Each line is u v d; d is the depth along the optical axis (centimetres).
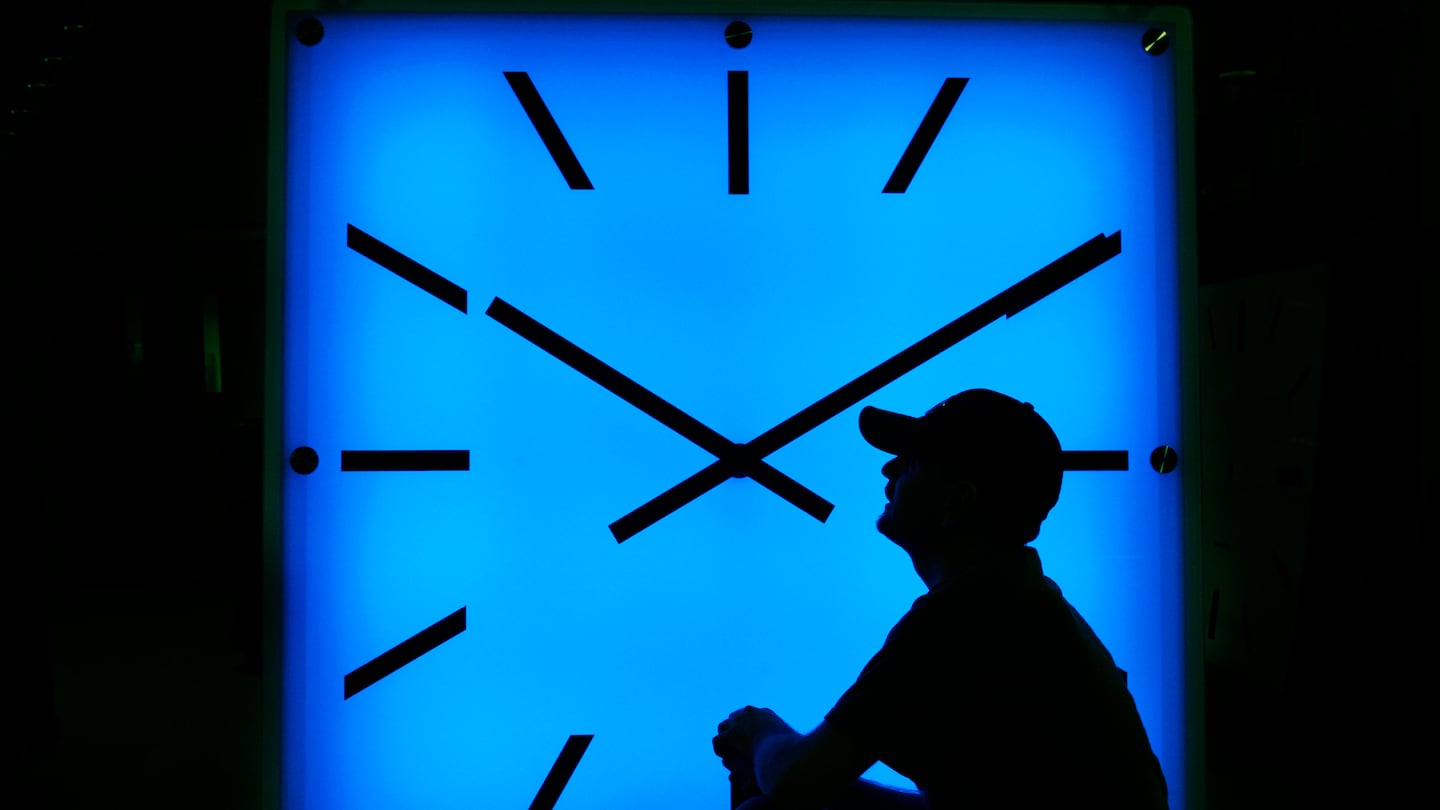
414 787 165
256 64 674
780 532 170
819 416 169
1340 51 430
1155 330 174
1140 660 172
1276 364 465
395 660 165
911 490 142
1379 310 412
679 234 170
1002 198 173
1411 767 364
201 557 802
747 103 171
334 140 167
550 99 169
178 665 539
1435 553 376
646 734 168
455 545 167
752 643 169
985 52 174
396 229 167
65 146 686
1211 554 518
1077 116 174
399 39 168
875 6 172
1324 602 406
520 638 167
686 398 169
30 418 764
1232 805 341
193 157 712
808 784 128
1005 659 128
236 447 714
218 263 813
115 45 650
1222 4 453
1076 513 172
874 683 130
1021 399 171
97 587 787
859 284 171
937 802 129
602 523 168
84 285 786
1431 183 398
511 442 167
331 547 165
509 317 167
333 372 166
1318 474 418
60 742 409
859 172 172
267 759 163
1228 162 482
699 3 170
